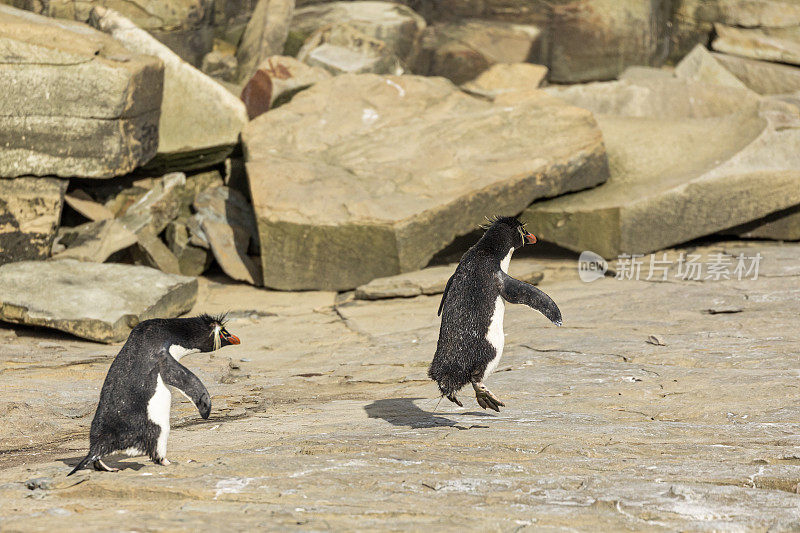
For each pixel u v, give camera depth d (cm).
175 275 1538
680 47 2748
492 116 1888
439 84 2012
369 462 668
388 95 1962
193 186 1930
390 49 2322
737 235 1897
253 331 1418
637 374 1009
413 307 1503
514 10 2597
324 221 1631
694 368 1027
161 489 592
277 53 2205
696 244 1895
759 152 1844
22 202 1562
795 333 1152
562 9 2567
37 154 1570
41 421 913
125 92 1617
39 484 623
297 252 1661
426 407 912
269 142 1820
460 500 570
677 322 1269
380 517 532
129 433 632
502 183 1719
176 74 1791
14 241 1549
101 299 1399
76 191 1769
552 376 1020
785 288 1438
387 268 1642
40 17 1720
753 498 568
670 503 557
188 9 2075
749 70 2505
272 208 1656
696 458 679
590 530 511
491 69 2516
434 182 1716
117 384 641
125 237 1667
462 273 768
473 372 752
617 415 845
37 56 1534
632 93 2189
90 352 1263
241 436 800
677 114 2164
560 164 1780
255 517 526
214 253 1739
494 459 682
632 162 1914
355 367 1157
